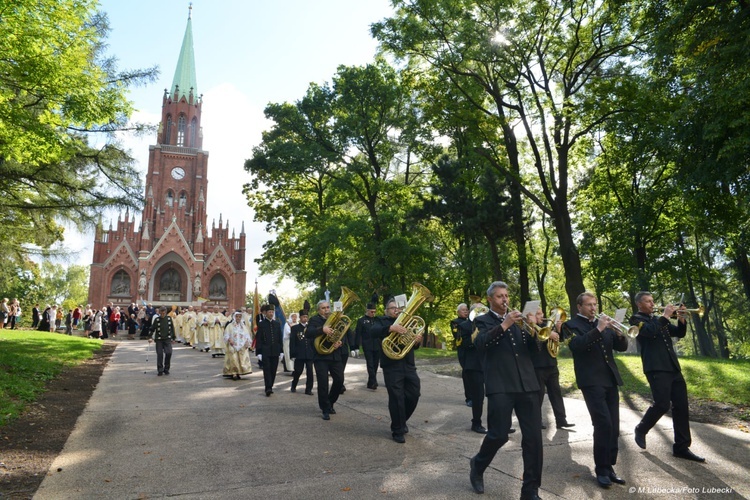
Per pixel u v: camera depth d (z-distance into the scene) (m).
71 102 12.13
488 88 22.52
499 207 22.69
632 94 19.23
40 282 59.88
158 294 60.31
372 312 12.59
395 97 30.73
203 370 15.77
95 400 10.07
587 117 20.67
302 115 31.94
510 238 25.28
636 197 26.69
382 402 10.45
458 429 8.00
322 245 29.78
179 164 66.31
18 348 16.36
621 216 25.94
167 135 68.62
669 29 15.70
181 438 7.18
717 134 13.80
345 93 30.72
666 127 16.19
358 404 10.20
